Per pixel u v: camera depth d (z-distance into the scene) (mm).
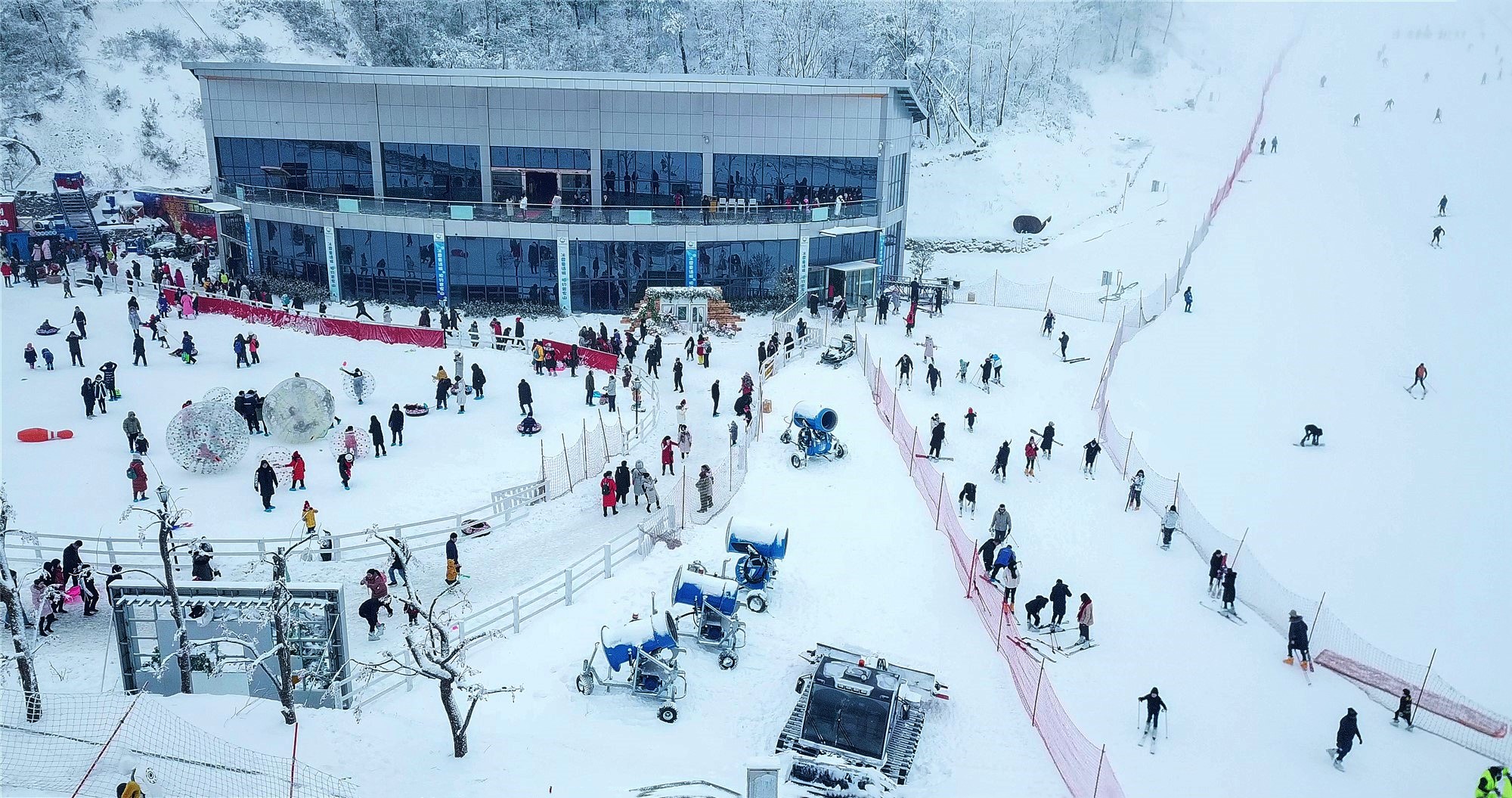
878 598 23359
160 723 15688
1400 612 27266
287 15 96000
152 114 84750
